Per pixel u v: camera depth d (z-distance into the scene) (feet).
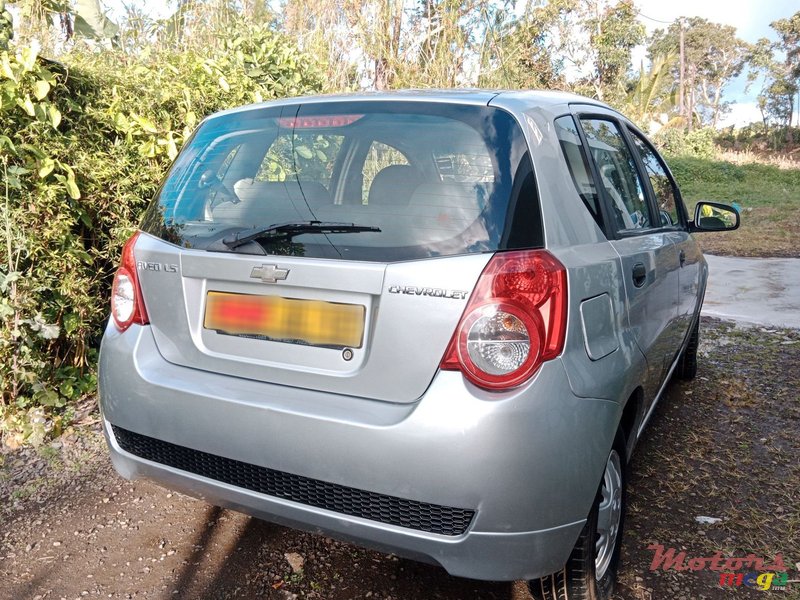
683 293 11.77
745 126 184.14
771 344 18.61
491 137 6.88
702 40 187.42
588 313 6.79
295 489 6.67
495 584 8.16
